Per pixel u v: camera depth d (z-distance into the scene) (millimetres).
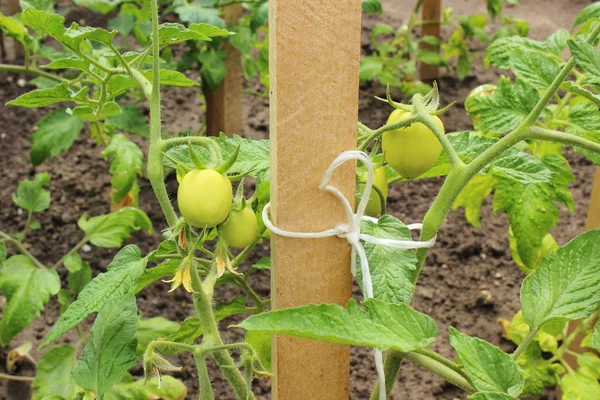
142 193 3707
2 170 3818
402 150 1456
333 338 1197
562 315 1410
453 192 1380
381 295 1373
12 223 3537
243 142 1666
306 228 1393
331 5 1249
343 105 1326
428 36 4371
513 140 1339
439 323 3094
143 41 3797
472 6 5492
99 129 3170
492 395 1185
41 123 3049
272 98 1298
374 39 4602
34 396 2295
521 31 4527
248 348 1362
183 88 4449
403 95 4410
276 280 1429
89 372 1602
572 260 1470
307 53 1268
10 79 4320
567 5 5516
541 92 1983
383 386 1444
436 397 2785
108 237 2762
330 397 1556
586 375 2426
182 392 2383
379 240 1409
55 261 3367
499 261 3408
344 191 1387
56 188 3748
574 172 3967
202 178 1256
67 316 1434
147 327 2541
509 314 3129
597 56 1256
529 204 2168
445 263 3396
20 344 2975
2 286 2490
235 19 3553
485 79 4668
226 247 1357
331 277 1447
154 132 1379
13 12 4117
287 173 1342
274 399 1554
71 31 1449
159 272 1689
